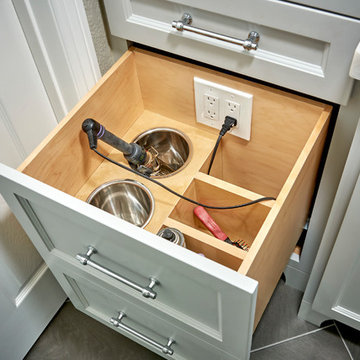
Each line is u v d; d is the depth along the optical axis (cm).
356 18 71
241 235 104
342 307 117
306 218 122
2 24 92
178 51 96
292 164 104
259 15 79
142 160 101
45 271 130
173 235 85
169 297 84
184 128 111
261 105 95
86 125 89
